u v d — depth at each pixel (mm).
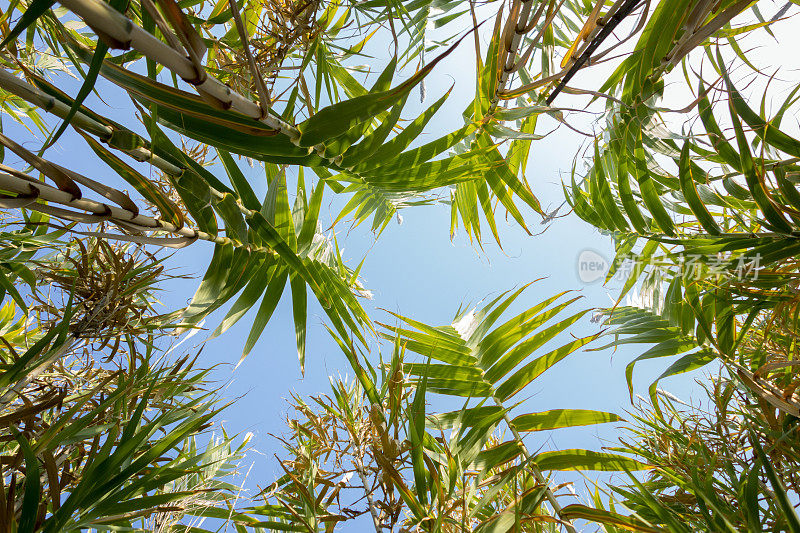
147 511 1163
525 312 1836
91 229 1612
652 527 1164
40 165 672
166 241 971
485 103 1286
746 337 1707
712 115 1262
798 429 1323
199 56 608
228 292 1324
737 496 1413
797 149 1177
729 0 1065
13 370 983
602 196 1535
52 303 1480
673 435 1644
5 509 890
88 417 1115
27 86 713
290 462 1737
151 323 1414
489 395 1693
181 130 1020
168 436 1150
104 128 828
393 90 878
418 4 1535
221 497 1547
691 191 1291
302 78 1326
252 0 1730
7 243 1354
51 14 775
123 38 520
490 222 1686
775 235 1255
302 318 1455
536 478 1450
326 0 1670
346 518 1466
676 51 1103
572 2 1573
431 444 1604
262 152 1045
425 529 1295
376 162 1230
